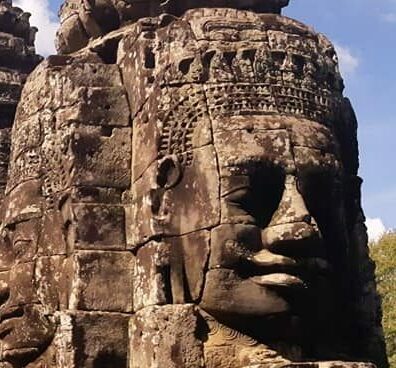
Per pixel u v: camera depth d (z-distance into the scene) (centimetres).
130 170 745
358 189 771
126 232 727
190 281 675
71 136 740
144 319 678
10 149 934
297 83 719
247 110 694
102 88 764
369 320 755
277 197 678
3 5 1047
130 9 817
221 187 670
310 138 697
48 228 761
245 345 664
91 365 689
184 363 649
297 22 758
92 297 704
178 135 697
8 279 790
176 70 712
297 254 659
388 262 2255
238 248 660
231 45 717
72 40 874
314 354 691
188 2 796
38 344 736
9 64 1021
